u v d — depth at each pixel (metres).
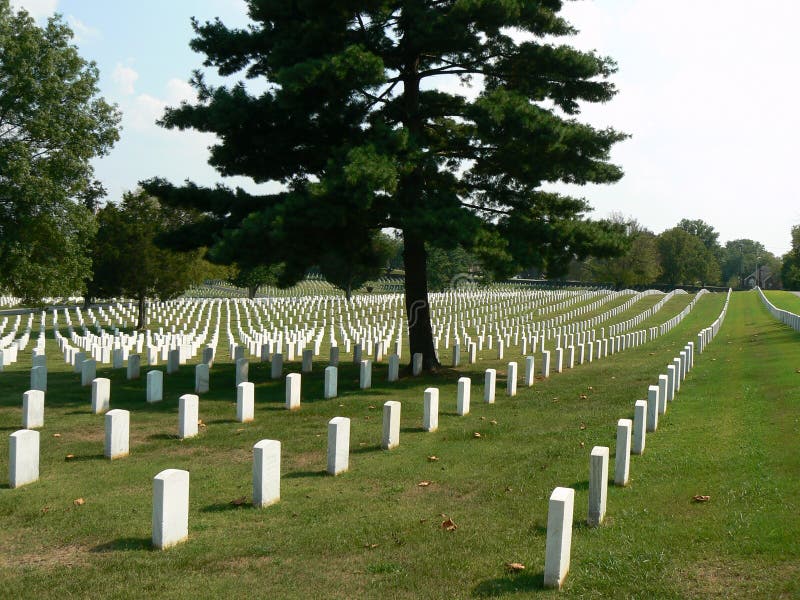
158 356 25.30
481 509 8.36
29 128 30.56
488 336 36.19
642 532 7.22
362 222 18.55
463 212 17.62
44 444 12.09
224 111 18.47
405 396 17.22
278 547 7.24
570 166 19.89
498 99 18.14
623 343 31.06
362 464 10.70
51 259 32.50
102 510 8.54
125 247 42.84
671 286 110.38
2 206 31.36
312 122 19.28
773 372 18.36
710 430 11.84
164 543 7.30
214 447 11.99
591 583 6.07
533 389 18.53
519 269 18.31
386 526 7.80
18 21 31.39
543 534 7.38
